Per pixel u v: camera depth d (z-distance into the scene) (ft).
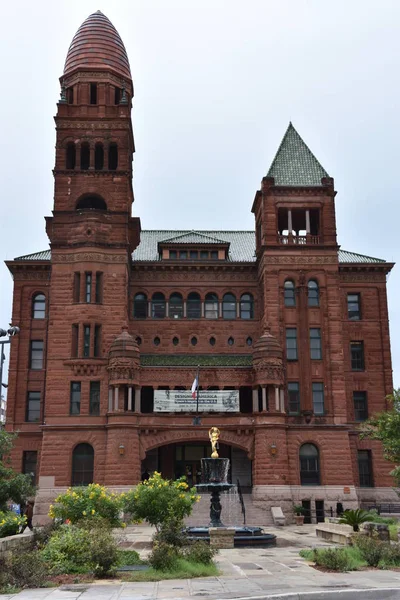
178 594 62.90
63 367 196.44
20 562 71.05
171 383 201.36
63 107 219.41
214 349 221.05
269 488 184.85
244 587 67.21
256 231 236.02
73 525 91.35
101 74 224.74
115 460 185.47
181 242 231.50
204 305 225.76
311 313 209.46
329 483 192.54
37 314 223.92
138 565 83.87
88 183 213.46
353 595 63.41
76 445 190.49
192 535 116.57
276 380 195.11
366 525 112.88
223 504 184.44
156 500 105.70
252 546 112.57
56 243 205.77
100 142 218.18
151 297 225.56
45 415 192.85
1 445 124.47
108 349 199.31
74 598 60.85
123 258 206.39
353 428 215.72
